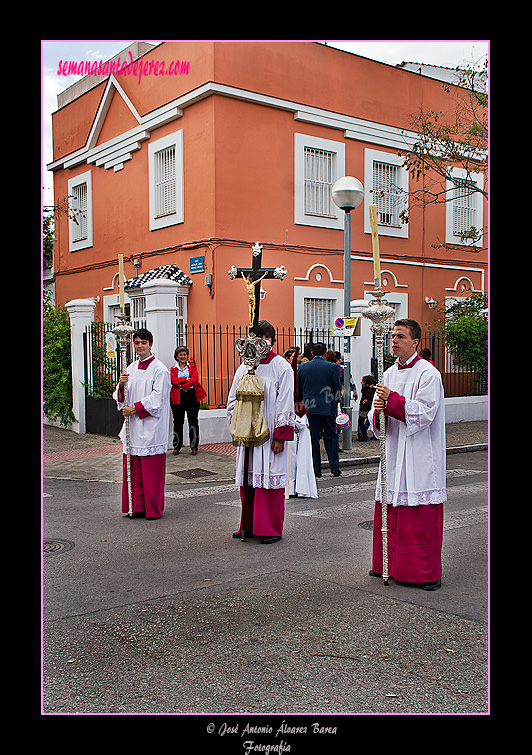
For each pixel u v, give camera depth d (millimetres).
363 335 14859
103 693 3650
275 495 6656
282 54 15703
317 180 16734
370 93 17531
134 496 7738
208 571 5711
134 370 7879
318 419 10234
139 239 17438
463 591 5188
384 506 5387
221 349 14609
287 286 16078
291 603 4941
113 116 18219
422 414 5156
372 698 3592
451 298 19938
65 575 5605
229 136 15008
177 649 4176
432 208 19391
